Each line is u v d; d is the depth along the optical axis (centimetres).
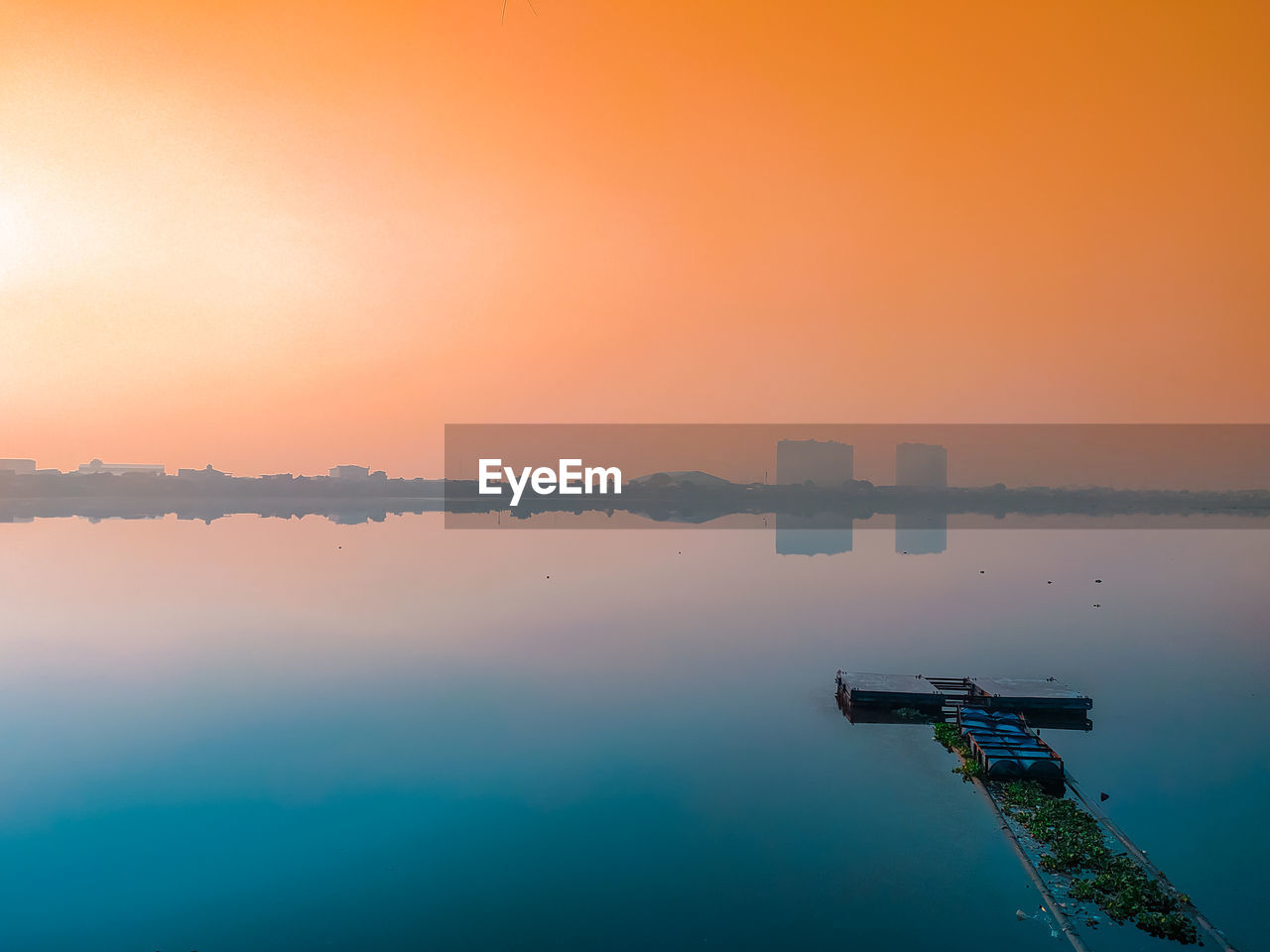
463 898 1948
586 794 2516
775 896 1931
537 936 1792
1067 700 3219
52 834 2289
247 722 3225
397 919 1866
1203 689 3600
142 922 1862
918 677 3550
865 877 2008
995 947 1709
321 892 1978
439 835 2262
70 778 2677
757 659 4184
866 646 4478
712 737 3012
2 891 1997
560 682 3775
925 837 2197
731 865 2078
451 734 3075
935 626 4988
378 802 2475
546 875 2048
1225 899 1869
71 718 3281
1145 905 1827
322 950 1753
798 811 2373
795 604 5712
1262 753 2812
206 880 2041
